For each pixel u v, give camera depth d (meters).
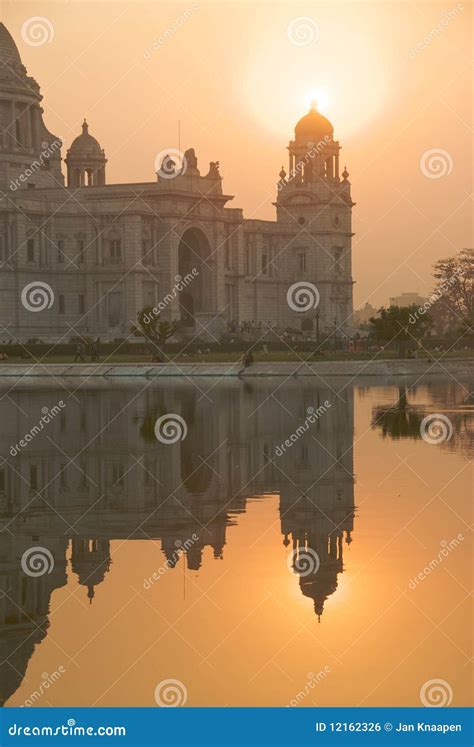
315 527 46.03
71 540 44.31
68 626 34.34
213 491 54.53
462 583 37.94
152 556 41.78
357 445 71.06
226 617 35.03
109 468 62.25
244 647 32.69
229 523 47.03
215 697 29.92
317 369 164.75
